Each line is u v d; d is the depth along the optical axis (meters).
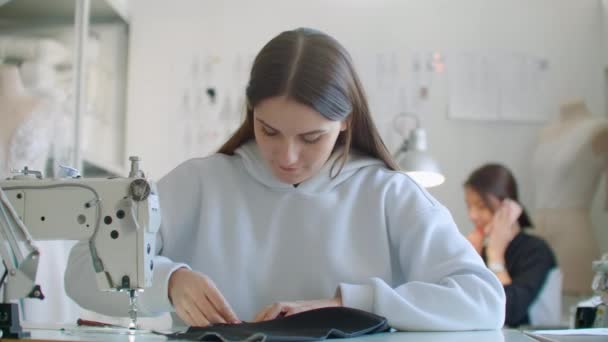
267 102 1.11
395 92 3.74
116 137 3.60
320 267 1.28
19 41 2.57
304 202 1.31
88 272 1.17
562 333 1.09
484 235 3.14
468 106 3.70
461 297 1.07
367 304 1.08
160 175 3.77
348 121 1.28
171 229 1.32
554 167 3.35
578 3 3.76
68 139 2.78
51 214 1.03
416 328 1.05
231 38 3.85
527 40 3.75
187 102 3.81
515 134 3.71
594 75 3.72
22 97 2.44
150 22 3.86
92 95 3.17
